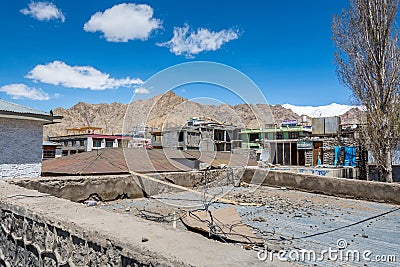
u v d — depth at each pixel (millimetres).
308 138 24953
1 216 3375
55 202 3104
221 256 1626
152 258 1682
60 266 2365
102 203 6438
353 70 14508
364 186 7359
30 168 9922
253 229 4590
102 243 2004
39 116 9805
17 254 3014
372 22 13977
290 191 8531
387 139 13445
